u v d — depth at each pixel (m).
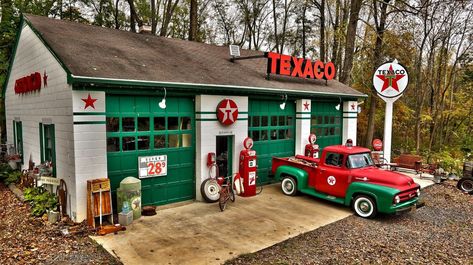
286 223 7.42
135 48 9.90
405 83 12.81
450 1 20.17
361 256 5.89
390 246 6.38
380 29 18.23
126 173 7.80
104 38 9.86
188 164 9.00
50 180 7.72
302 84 12.41
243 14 29.52
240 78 10.23
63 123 7.29
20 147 12.22
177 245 6.09
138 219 7.46
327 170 8.80
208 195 8.80
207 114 8.94
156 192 8.40
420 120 23.25
